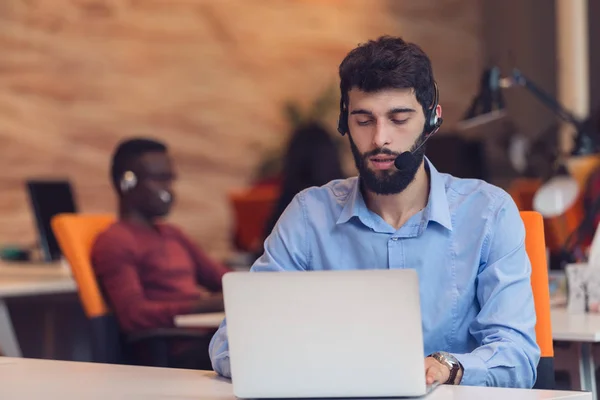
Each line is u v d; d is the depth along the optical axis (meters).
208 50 10.78
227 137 10.83
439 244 2.80
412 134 2.63
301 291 2.15
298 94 11.06
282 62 11.03
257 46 10.96
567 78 9.84
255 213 8.13
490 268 2.76
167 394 2.32
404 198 2.79
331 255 2.87
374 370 2.15
